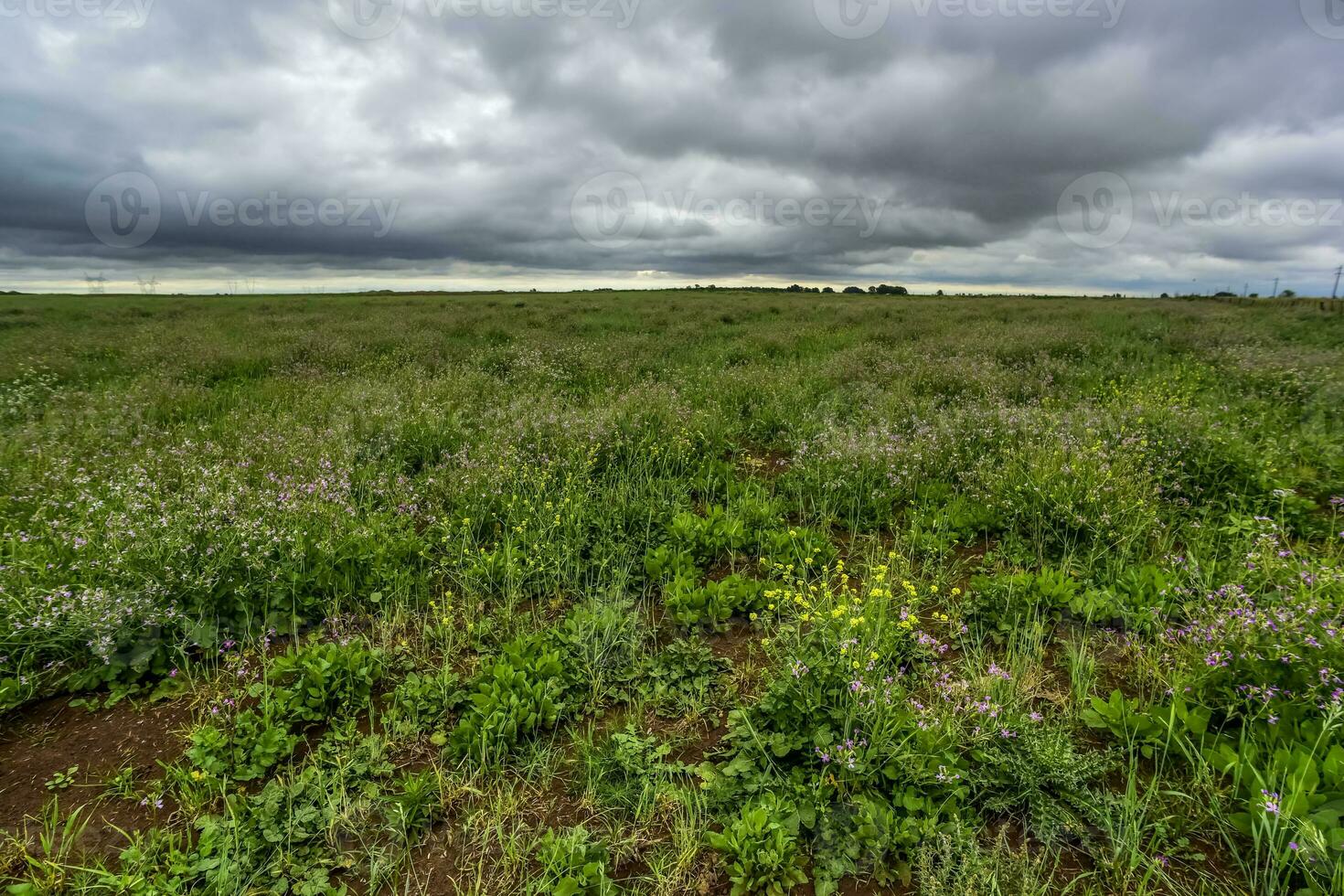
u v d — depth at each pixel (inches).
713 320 834.2
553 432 270.5
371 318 837.8
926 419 294.7
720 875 93.4
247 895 89.0
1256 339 514.0
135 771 111.4
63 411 296.8
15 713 124.3
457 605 163.3
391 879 93.0
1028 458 227.3
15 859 93.3
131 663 133.9
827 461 241.4
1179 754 109.1
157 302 1434.5
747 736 115.5
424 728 121.6
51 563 150.9
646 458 256.2
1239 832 94.1
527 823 102.1
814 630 128.9
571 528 196.2
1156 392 315.6
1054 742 107.5
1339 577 130.5
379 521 193.0
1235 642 119.6
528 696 123.0
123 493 188.1
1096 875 90.9
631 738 115.6
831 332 686.5
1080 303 1355.8
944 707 115.5
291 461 231.5
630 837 98.7
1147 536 182.7
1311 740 102.3
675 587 162.6
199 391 358.0
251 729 114.6
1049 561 179.3
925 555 187.2
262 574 159.8
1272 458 223.6
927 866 89.5
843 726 109.8
